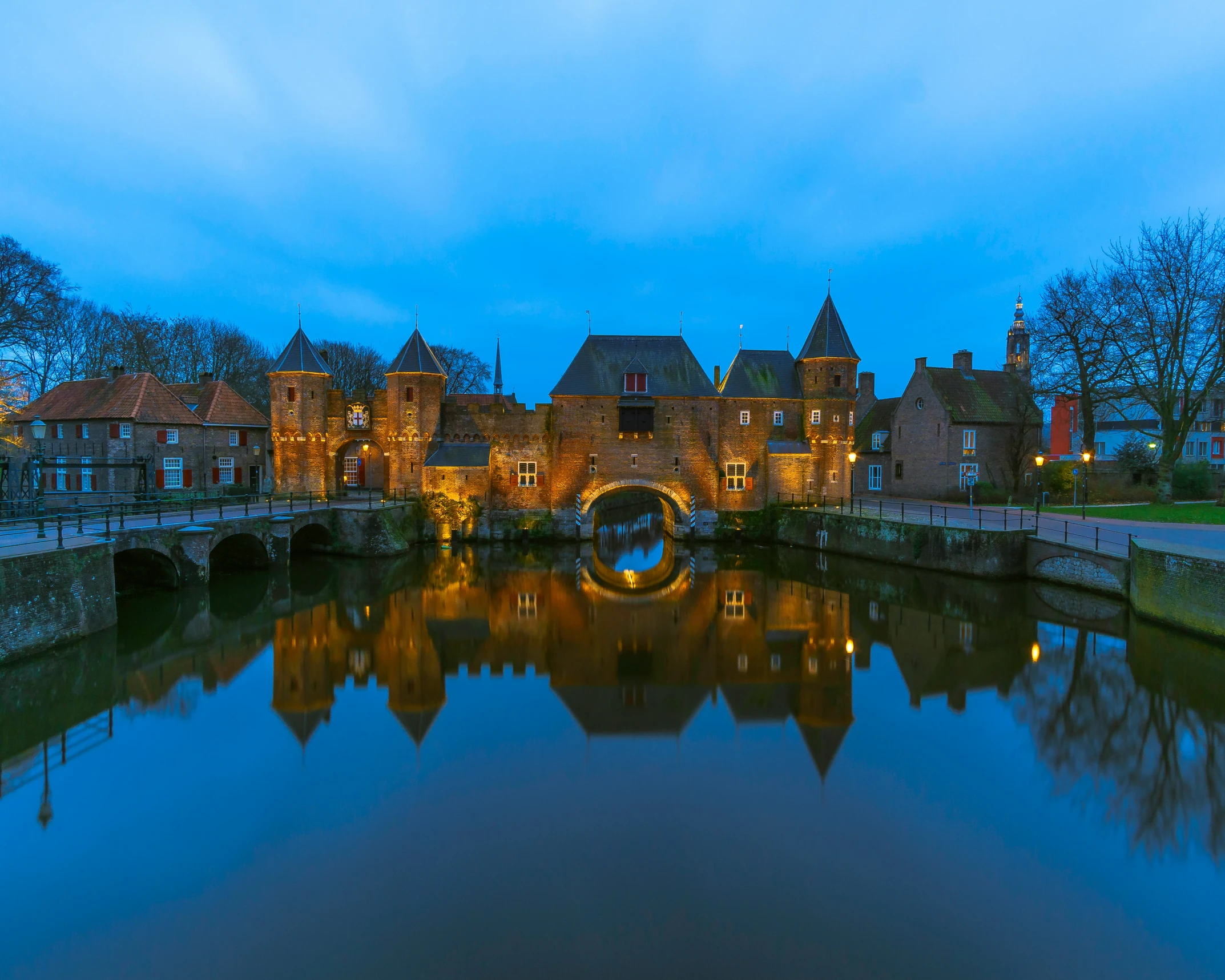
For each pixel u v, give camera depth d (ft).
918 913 26.61
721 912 26.55
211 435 125.49
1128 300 107.45
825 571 97.76
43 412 116.98
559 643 65.00
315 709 47.52
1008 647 61.26
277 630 67.36
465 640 65.72
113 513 86.74
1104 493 123.34
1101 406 132.57
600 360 126.41
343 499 123.44
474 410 124.57
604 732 44.16
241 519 82.17
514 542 123.03
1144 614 63.00
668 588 88.38
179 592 73.61
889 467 154.40
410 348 121.39
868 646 63.46
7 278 108.37
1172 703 47.50
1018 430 136.98
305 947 24.59
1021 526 89.45
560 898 27.27
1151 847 31.01
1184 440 105.60
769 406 128.16
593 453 124.26
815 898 27.35
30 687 48.21
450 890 27.81
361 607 77.25
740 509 127.54
